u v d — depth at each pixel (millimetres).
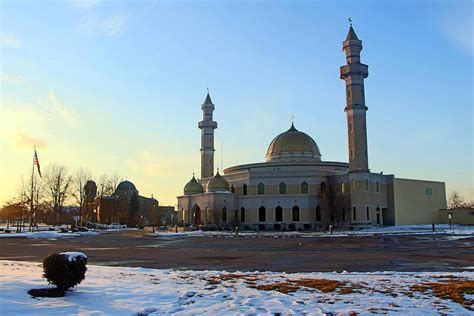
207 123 120625
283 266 26406
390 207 96938
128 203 161750
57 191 112625
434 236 61531
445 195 107750
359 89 91375
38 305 13289
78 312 12719
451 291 15367
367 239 57031
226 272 21859
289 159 107875
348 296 14906
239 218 101125
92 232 92812
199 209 107375
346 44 91938
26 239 65625
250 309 13234
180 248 44312
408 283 17234
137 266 27219
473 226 93125
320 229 93750
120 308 13344
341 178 95750
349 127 92312
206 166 119625
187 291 15758
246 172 103438
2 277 17469
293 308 13289
